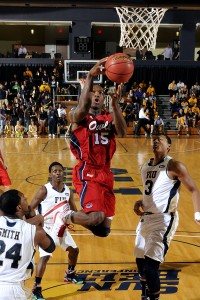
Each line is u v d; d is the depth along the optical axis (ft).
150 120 75.61
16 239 11.07
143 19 51.37
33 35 104.53
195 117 78.23
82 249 21.12
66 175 39.17
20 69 86.74
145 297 14.93
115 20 90.07
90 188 13.32
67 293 16.34
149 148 59.41
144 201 15.08
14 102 76.13
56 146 61.21
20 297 10.97
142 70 87.45
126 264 19.24
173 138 73.36
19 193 11.78
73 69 81.05
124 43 52.19
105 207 13.30
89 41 87.25
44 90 78.02
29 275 11.44
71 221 13.33
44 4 28.66
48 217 16.78
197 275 18.06
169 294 16.24
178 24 89.97
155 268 14.30
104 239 22.67
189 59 90.84
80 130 13.44
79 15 89.35
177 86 83.46
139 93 80.33
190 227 24.85
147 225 14.82
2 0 28.25
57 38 104.78
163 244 14.51
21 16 89.45
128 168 43.88
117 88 13.19
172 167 14.48
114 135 13.65
